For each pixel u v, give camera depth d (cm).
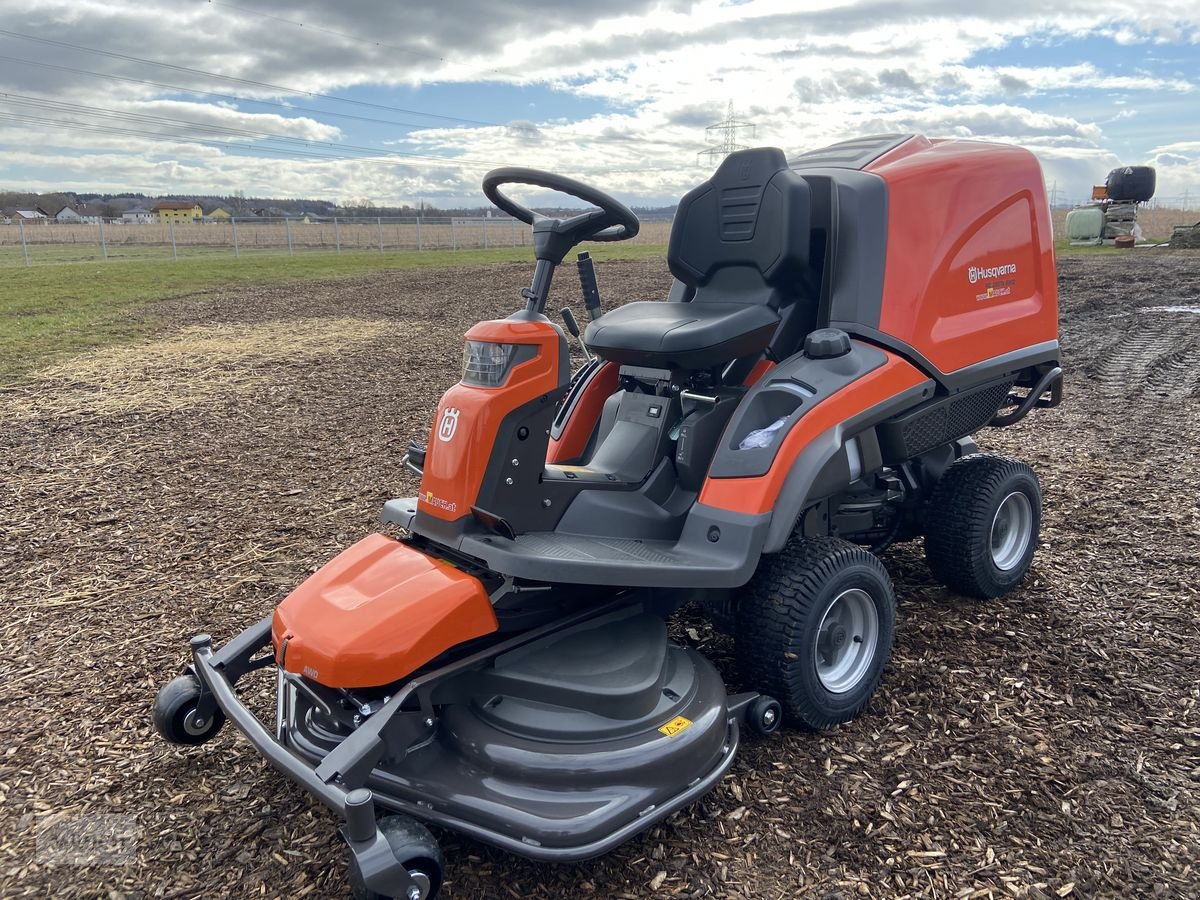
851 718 343
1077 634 402
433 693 276
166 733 312
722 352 340
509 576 285
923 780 307
